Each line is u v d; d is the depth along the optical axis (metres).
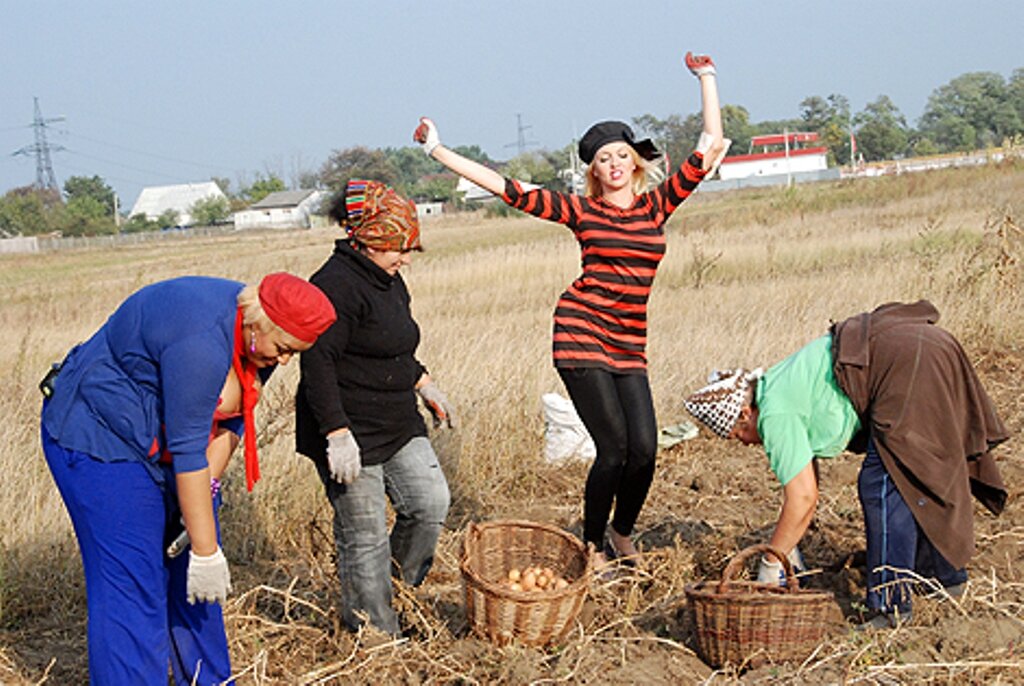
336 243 4.43
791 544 4.60
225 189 131.00
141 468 3.72
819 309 11.64
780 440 4.53
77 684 4.54
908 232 21.38
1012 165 42.72
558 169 73.88
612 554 5.47
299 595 5.35
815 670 4.16
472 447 7.06
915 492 4.40
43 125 119.81
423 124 5.09
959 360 4.50
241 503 6.04
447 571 5.52
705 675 4.25
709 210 43.19
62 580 5.38
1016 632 4.36
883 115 145.25
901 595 4.49
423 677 4.36
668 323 11.79
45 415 3.77
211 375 3.54
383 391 4.48
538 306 15.70
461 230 50.12
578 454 7.43
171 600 4.05
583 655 4.31
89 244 78.75
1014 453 7.07
